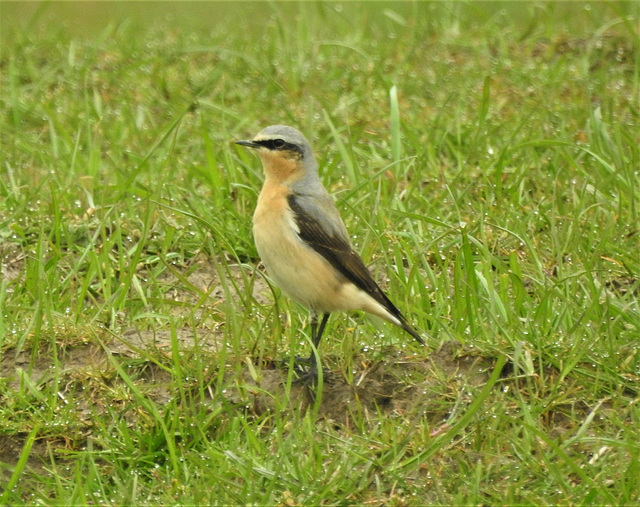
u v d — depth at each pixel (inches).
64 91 711.1
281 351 431.8
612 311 446.9
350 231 530.0
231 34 823.1
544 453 362.9
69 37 807.7
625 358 415.2
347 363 418.0
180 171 602.9
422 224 526.0
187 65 746.2
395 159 569.3
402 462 365.4
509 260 493.7
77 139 590.6
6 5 994.1
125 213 554.3
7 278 513.3
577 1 877.8
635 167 567.8
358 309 425.1
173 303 467.2
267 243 427.5
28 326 441.4
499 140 615.8
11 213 553.6
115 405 404.5
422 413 395.2
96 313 456.4
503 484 358.0
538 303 465.1
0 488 376.8
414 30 790.5
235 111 679.7
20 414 398.9
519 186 559.2
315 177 442.6
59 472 381.7
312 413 400.5
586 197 547.8
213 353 422.3
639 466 356.8
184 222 548.1
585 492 352.5
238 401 406.9
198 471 370.6
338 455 370.0
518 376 399.5
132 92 708.0
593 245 512.7
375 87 698.8
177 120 617.6
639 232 514.6
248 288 449.4
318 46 760.3
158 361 418.6
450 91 682.2
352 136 636.7
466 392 400.2
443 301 461.4
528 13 836.0
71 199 565.0
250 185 577.6
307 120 648.4
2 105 694.5
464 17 830.5
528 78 693.9
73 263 494.0
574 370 405.4
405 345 433.4
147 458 380.2
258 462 368.2
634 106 649.6
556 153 579.2
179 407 398.9
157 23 893.8
